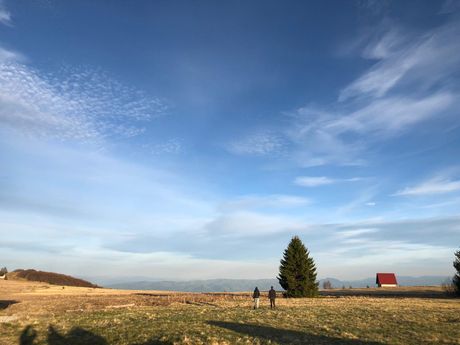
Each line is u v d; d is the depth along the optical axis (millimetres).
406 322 26297
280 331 22531
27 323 24344
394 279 138500
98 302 50531
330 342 19484
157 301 52344
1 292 84688
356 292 87562
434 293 73188
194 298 58812
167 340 18875
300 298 58125
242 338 20016
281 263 63031
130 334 20719
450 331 22531
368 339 20156
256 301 38312
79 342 19031
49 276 144625
